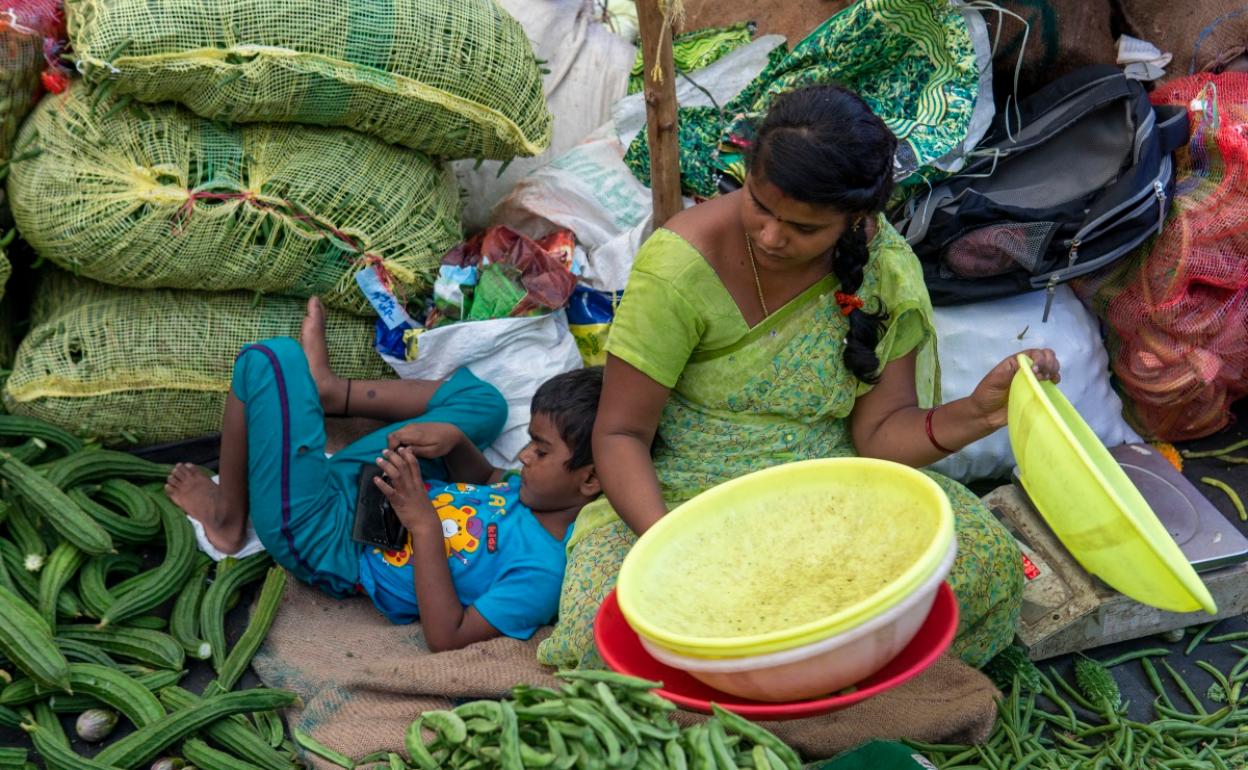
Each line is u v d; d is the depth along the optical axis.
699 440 2.39
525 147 3.04
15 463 2.71
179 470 2.88
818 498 1.89
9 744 2.45
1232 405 3.45
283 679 2.55
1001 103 3.21
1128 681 2.64
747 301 2.21
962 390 3.04
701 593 1.81
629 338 2.18
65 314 2.97
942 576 1.60
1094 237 2.87
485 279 3.01
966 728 2.30
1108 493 1.66
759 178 1.88
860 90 3.11
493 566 2.63
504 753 1.72
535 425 2.61
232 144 2.82
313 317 2.97
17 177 2.82
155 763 2.32
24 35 2.77
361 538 2.66
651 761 1.71
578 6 3.61
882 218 2.30
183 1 2.60
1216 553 2.63
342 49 2.72
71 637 2.54
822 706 1.65
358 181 2.90
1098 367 3.13
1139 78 3.25
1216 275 2.89
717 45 3.35
